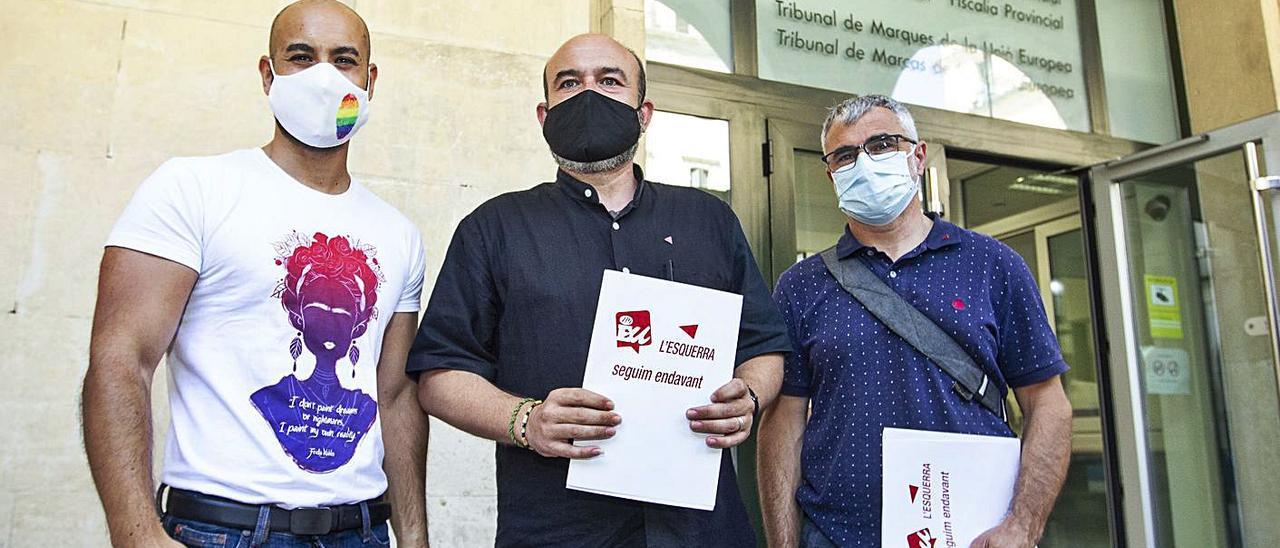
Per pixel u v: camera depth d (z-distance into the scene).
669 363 1.87
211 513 1.71
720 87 3.93
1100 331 4.49
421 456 2.15
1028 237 4.79
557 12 3.52
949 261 2.47
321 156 2.03
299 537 1.77
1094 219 4.55
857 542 2.27
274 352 1.83
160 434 2.78
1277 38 4.49
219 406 1.78
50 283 2.74
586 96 2.09
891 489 2.17
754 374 2.06
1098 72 4.73
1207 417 4.25
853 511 2.29
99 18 2.91
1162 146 4.25
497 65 3.38
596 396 1.80
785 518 2.44
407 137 3.22
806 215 3.99
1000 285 2.45
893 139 2.47
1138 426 4.21
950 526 2.15
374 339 2.00
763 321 2.15
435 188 3.22
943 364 2.33
